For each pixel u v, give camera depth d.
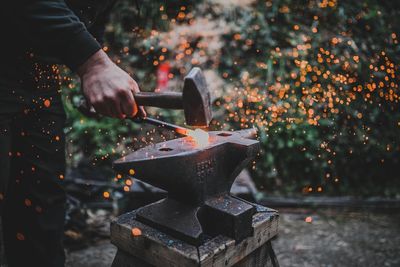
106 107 1.00
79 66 1.01
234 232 1.04
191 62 2.95
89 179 2.46
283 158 2.75
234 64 2.90
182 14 3.18
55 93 1.35
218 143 1.07
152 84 2.94
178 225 1.04
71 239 1.97
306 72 2.79
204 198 1.07
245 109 2.71
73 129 2.72
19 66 1.19
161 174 1.01
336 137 2.71
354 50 2.86
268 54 2.89
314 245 2.07
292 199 2.55
